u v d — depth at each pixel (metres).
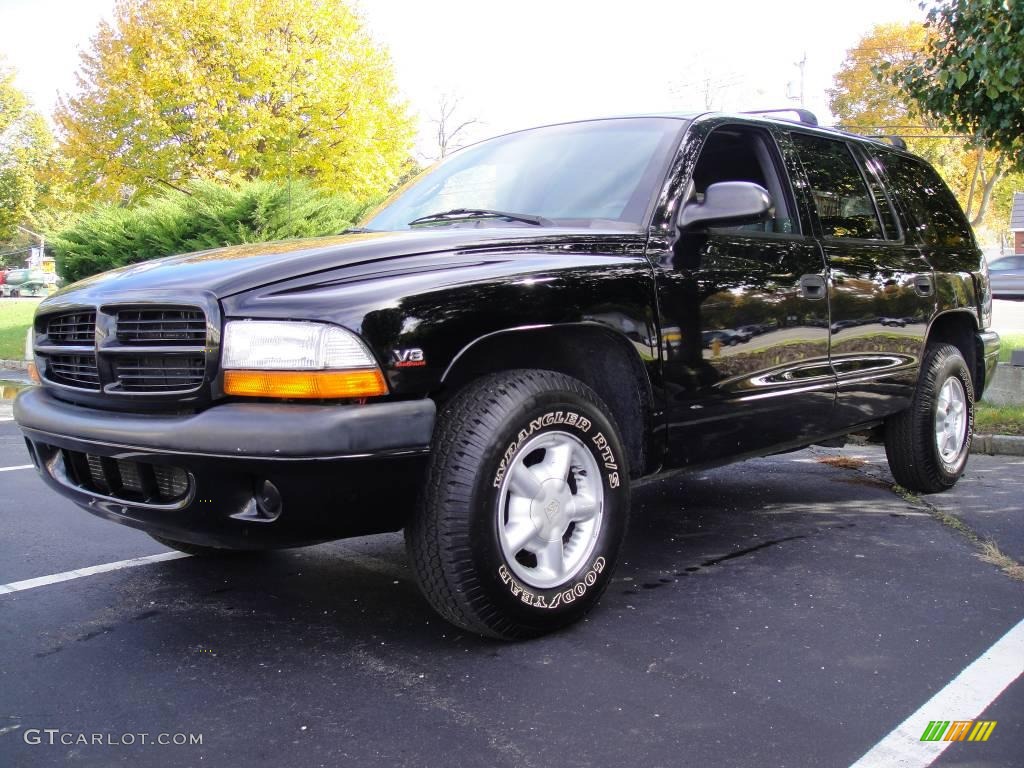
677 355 3.44
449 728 2.46
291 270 2.88
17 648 3.07
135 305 2.92
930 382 5.09
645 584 3.68
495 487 2.86
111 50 19.25
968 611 3.35
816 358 4.11
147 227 14.94
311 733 2.45
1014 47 6.38
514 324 2.94
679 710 2.56
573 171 3.87
